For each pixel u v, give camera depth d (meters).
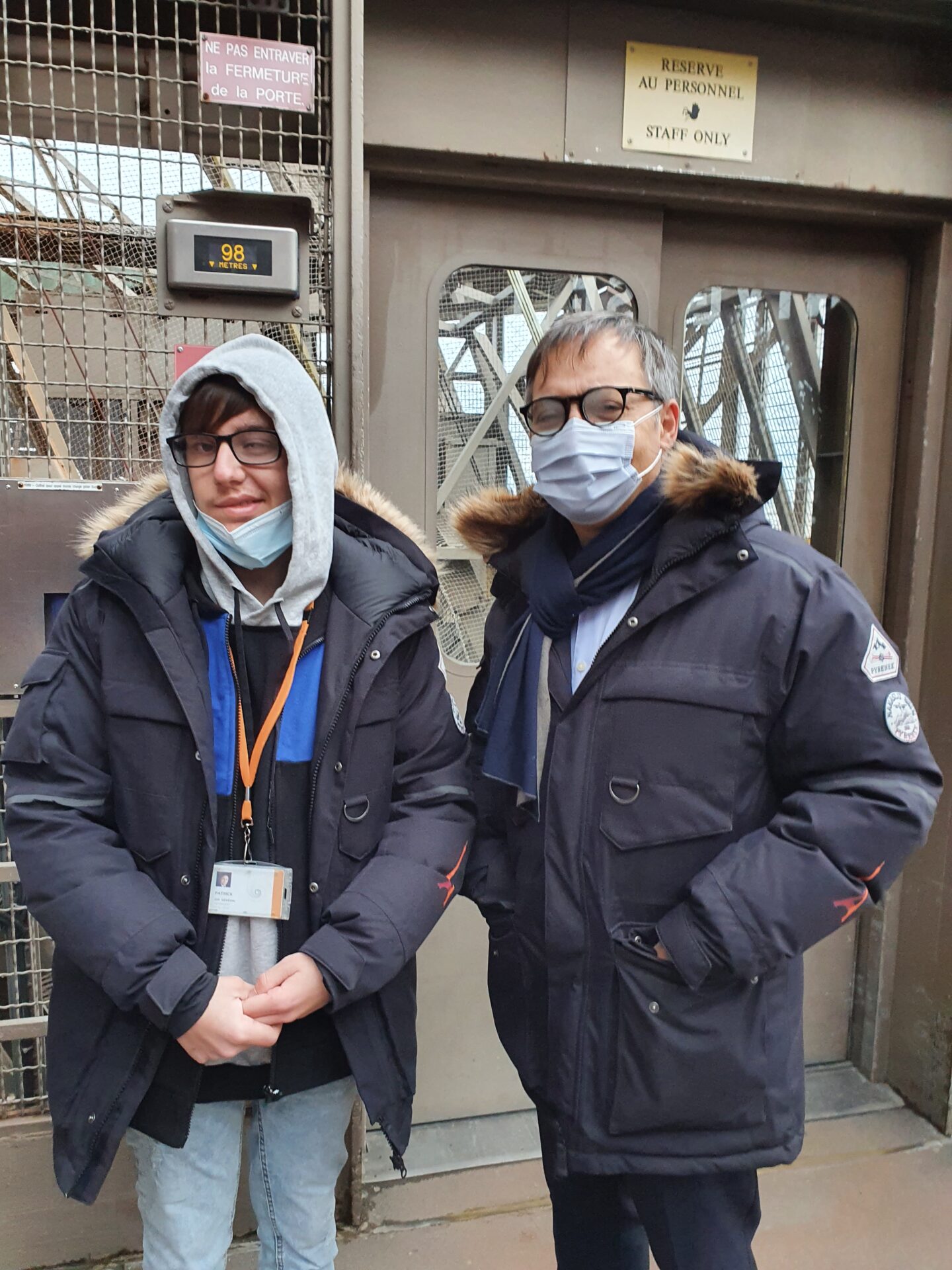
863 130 1.85
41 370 1.55
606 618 1.15
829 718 1.01
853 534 2.16
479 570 1.96
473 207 1.83
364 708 1.10
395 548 1.21
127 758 1.06
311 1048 1.10
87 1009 1.06
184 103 1.52
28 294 1.53
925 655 2.11
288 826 1.09
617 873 1.08
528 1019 1.20
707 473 1.03
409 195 1.80
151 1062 1.04
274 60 1.46
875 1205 1.82
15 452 1.53
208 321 1.54
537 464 1.16
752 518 1.11
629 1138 1.07
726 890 0.99
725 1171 1.08
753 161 1.80
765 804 1.08
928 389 2.04
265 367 1.07
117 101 1.44
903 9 1.75
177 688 1.03
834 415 2.15
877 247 2.07
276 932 1.08
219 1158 1.13
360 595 1.11
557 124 1.70
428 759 1.19
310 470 1.07
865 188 1.87
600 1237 1.26
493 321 1.90
